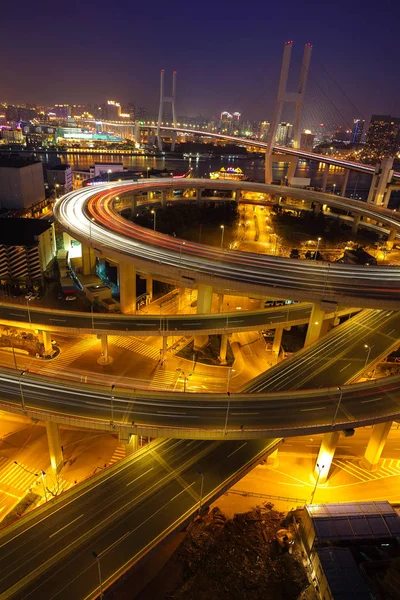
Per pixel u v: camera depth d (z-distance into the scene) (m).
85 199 146.12
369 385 61.50
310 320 79.75
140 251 94.00
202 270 84.44
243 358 86.50
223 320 80.62
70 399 55.72
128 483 48.56
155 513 45.12
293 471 60.28
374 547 45.97
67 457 60.22
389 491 58.03
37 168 160.75
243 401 56.88
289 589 44.16
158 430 50.19
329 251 150.75
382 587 41.84
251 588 44.19
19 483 55.84
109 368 78.94
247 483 57.84
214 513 52.62
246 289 78.75
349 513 48.88
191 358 84.25
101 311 97.12
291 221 188.50
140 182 187.50
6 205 150.12
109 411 53.53
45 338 79.69
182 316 81.25
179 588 44.16
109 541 42.19
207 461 51.94
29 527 43.22
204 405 55.69
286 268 88.44
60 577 38.94
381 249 153.12
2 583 38.25
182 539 49.31
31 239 106.38
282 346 91.06
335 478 59.59
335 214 189.75
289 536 50.03
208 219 185.38
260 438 51.09
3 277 104.31
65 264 115.44
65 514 44.69
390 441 67.38
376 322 83.75
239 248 153.88
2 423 66.00
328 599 41.25
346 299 73.88
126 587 44.19
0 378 59.56
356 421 53.44
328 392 59.50
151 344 87.94
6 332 85.75
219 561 46.81
